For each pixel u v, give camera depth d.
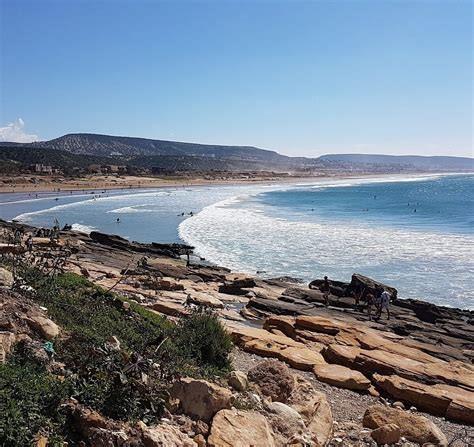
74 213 63.72
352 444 8.41
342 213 64.88
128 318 11.12
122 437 5.51
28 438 5.19
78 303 10.56
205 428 6.50
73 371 6.93
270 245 38.66
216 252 36.03
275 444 6.77
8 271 10.50
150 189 120.69
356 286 23.45
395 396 11.83
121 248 33.41
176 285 22.58
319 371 12.85
